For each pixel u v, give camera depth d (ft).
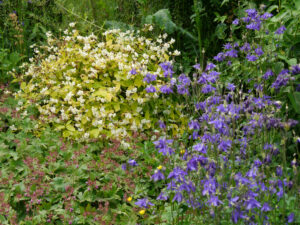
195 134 9.25
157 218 9.30
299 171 7.72
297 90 9.72
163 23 17.51
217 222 7.40
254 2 14.83
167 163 10.56
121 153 11.37
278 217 8.07
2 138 12.28
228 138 8.34
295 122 8.37
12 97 15.03
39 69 14.42
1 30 17.30
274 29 11.99
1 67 15.93
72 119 13.53
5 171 10.67
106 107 13.34
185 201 8.27
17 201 9.68
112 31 14.88
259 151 9.51
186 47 18.49
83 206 10.05
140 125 13.00
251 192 7.09
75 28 16.26
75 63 14.06
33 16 17.58
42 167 10.70
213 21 17.31
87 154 11.41
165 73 11.88
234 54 13.05
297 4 11.28
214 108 9.43
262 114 8.95
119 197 10.09
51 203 9.84
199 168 7.74
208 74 11.39
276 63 11.06
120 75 13.56
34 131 12.88
